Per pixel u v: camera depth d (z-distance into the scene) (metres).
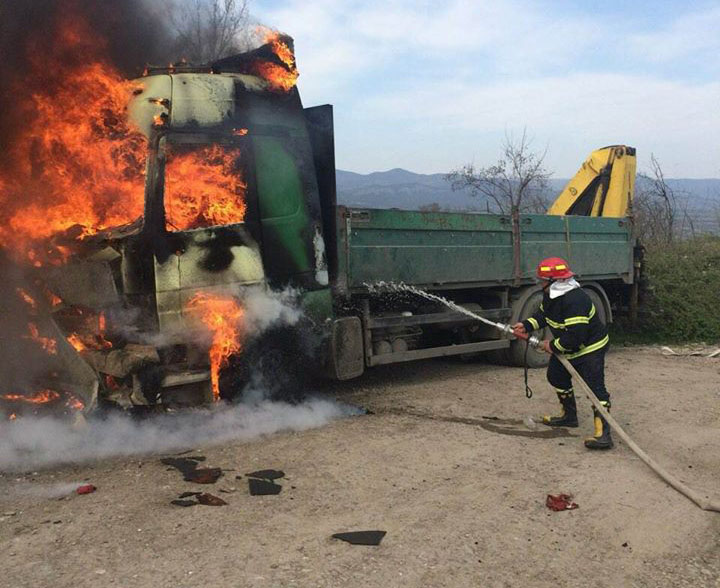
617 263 10.42
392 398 7.20
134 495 4.30
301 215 6.12
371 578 3.32
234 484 4.52
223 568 3.37
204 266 5.30
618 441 5.68
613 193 11.11
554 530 3.93
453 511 4.15
